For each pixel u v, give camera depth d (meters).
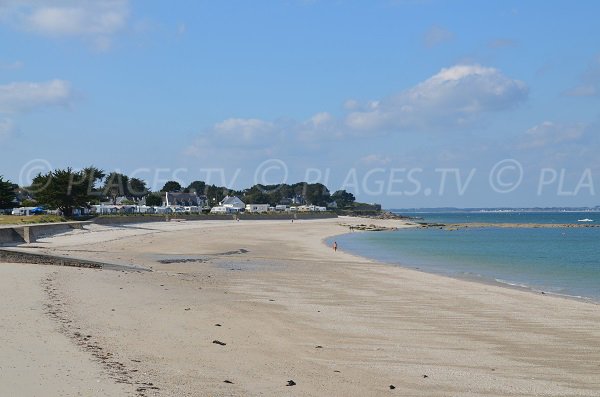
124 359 12.59
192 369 12.31
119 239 66.56
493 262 47.16
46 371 10.94
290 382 11.76
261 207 196.88
